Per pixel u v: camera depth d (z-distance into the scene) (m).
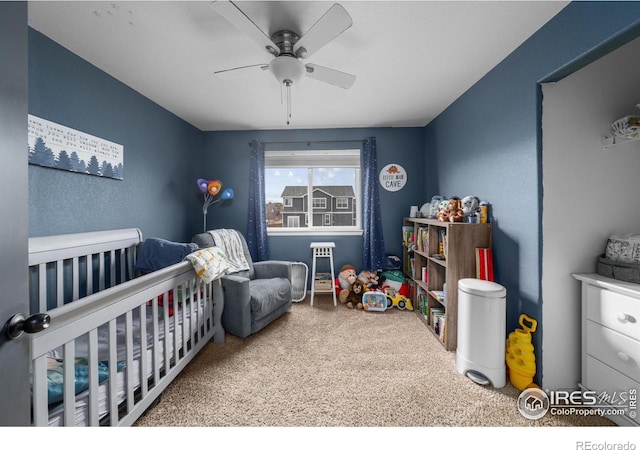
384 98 2.47
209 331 2.06
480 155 2.11
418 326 2.46
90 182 1.87
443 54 1.76
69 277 1.68
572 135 1.53
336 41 1.62
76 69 1.74
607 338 1.35
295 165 3.46
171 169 2.80
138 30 1.51
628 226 1.54
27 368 0.71
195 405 1.44
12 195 0.66
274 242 3.46
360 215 3.46
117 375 1.19
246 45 1.66
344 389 1.58
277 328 2.41
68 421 0.90
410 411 1.41
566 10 1.33
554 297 1.54
